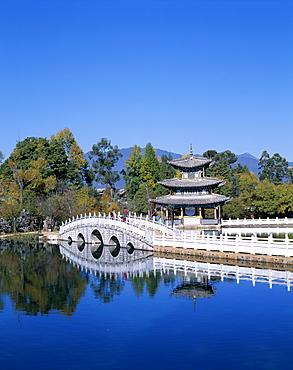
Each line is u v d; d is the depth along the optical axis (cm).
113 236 7550
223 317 3067
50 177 11338
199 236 6291
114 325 2950
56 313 3259
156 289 3975
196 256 5622
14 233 9544
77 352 2491
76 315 3203
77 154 13450
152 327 2894
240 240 5222
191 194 8369
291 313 3119
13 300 3662
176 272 4797
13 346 2600
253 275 4434
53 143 12625
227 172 13338
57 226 10400
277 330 2780
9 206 9675
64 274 4909
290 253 4578
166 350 2494
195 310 3253
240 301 3456
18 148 12588
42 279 4603
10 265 5609
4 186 11044
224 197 8181
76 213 10000
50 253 6819
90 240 7950
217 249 5416
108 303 3522
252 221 9062
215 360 2347
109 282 4375
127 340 2661
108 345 2588
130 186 13488
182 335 2725
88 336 2747
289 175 17400
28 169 11381
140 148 13900
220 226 8125
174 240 6059
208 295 3669
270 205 10488
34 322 3045
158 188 12262
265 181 13200
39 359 2405
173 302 3497
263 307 3278
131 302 3534
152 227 7275
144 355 2428
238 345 2545
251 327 2845
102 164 14600
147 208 11231
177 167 8550
